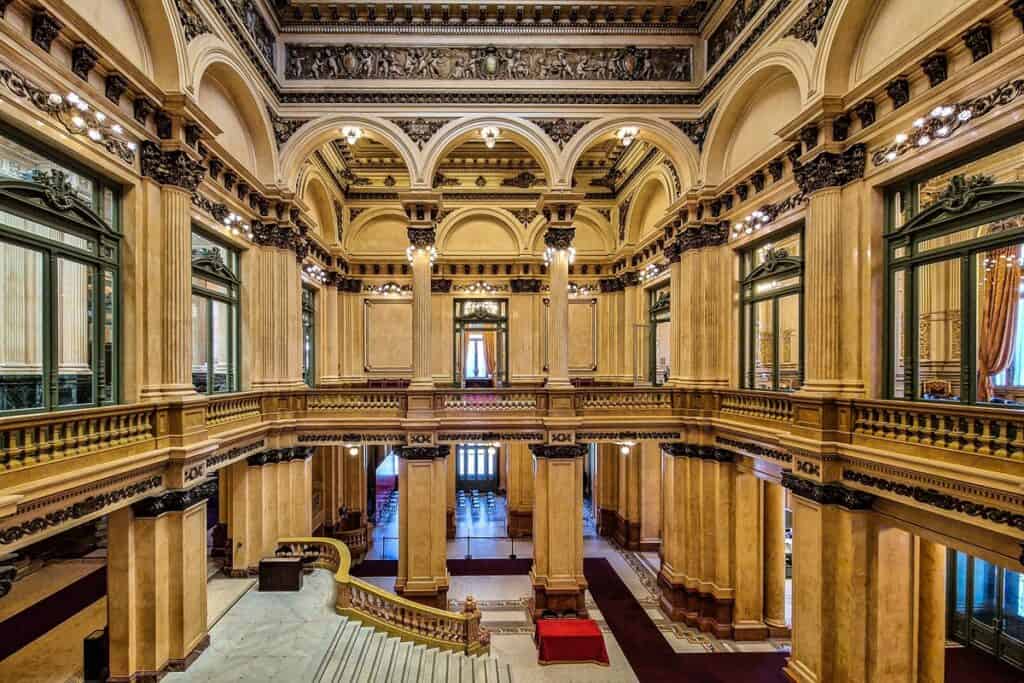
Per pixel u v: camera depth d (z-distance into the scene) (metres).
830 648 6.94
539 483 10.62
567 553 10.31
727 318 10.43
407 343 16.52
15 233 5.01
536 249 16.55
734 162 10.23
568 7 10.34
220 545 11.26
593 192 16.58
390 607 8.65
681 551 10.78
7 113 4.65
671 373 11.63
